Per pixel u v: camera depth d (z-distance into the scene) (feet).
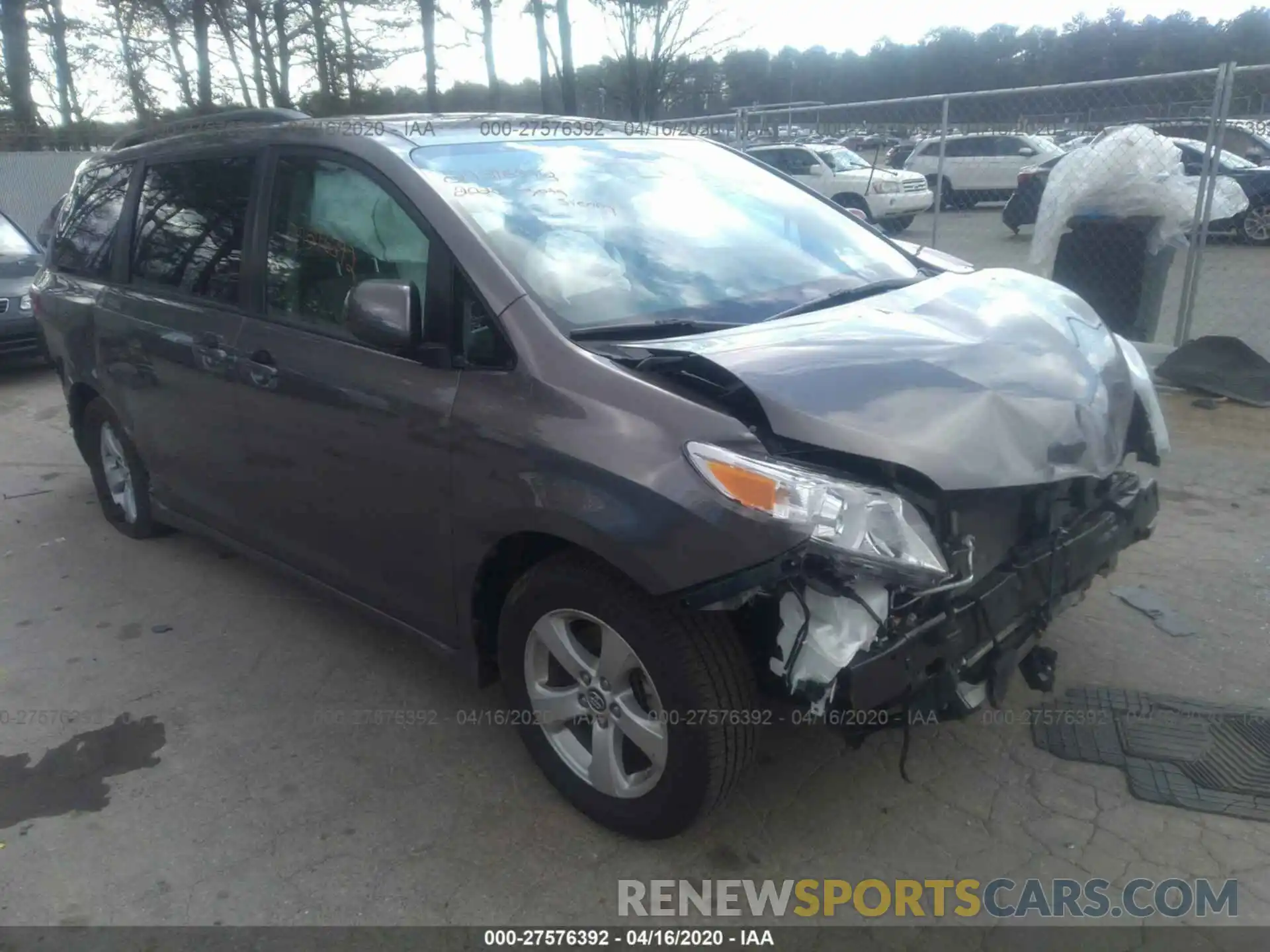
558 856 9.51
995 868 9.18
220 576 15.83
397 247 10.41
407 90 71.67
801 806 10.03
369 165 10.85
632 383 8.62
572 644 9.43
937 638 8.36
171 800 10.48
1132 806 9.87
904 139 34.40
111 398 15.48
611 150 12.44
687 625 8.40
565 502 8.54
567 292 9.84
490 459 9.17
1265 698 11.49
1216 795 9.93
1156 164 23.84
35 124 62.85
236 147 12.92
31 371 31.65
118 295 14.93
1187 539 15.70
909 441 8.10
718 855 9.45
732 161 13.67
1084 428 9.12
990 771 10.44
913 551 7.98
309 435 11.26
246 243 12.41
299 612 14.56
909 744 10.69
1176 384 23.58
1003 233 44.21
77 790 10.68
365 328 9.48
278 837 9.87
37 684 12.82
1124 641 12.79
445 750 11.18
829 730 10.63
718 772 8.61
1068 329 10.35
